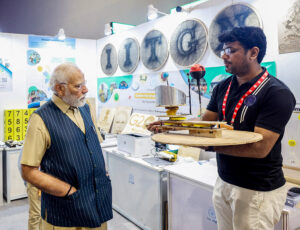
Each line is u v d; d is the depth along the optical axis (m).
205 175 1.95
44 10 4.20
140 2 4.06
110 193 1.53
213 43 2.36
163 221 2.31
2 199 3.21
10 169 3.25
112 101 3.94
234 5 2.18
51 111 1.34
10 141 3.40
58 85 1.34
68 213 1.34
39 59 3.88
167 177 2.15
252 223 1.23
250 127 1.23
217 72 2.35
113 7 4.27
